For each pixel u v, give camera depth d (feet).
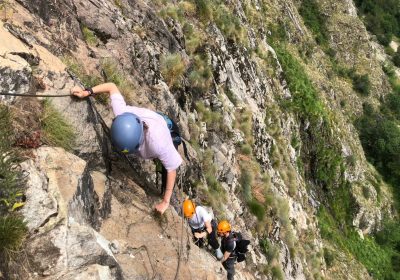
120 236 16.80
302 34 164.86
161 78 33.55
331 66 207.72
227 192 41.09
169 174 17.63
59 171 14.44
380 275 127.65
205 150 39.11
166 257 18.22
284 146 79.71
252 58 81.25
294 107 108.17
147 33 36.14
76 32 23.65
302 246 69.41
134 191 20.02
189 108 40.45
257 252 40.83
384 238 146.61
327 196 126.62
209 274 20.47
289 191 72.59
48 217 13.05
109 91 17.62
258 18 104.68
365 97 219.82
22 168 13.30
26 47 16.88
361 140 200.85
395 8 321.52
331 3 230.89
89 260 13.06
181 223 21.94
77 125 16.85
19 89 15.03
